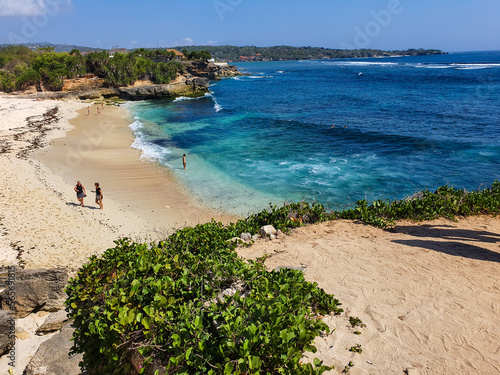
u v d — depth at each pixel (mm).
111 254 6617
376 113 46094
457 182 20656
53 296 9508
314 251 7605
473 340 4539
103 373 4520
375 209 10062
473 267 6473
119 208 18109
